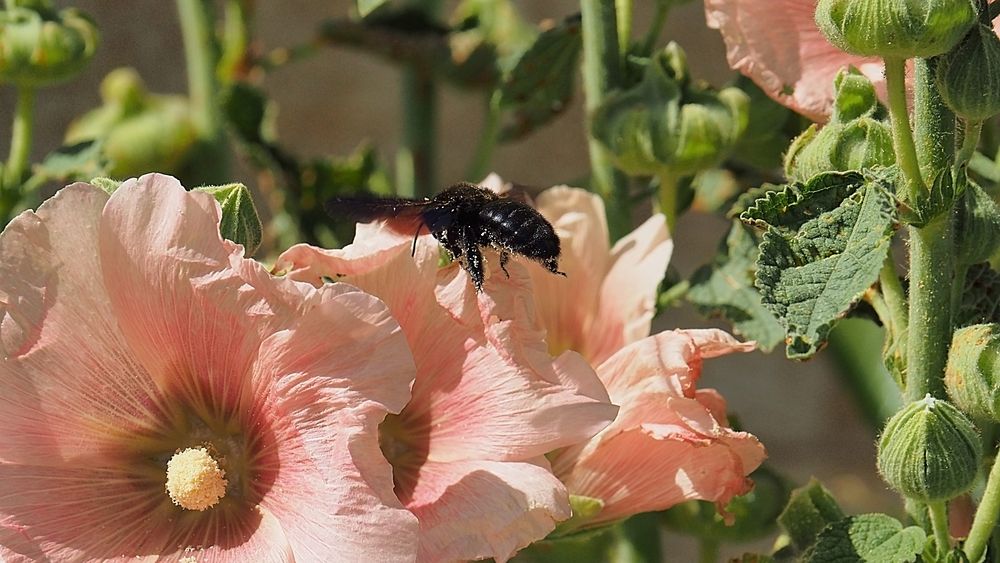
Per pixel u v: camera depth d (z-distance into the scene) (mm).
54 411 604
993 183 701
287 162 844
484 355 615
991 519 613
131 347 608
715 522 733
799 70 673
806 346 596
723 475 633
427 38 860
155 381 614
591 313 666
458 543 599
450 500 605
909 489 601
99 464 614
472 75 858
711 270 713
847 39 587
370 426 583
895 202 586
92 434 611
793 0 669
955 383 604
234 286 591
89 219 596
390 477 583
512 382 612
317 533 585
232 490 619
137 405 614
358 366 587
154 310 600
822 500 650
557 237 643
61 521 605
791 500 652
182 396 617
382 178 860
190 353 607
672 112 681
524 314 616
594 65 706
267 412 600
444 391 618
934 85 597
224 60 844
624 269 664
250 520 607
